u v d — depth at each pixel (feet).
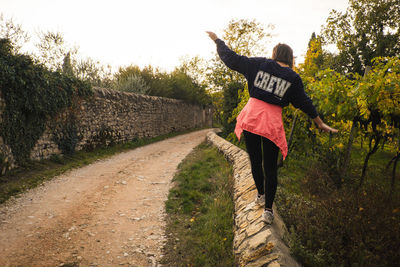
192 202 15.43
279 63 6.49
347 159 17.39
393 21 49.01
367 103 14.01
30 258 9.37
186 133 77.66
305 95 6.16
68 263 9.14
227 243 9.62
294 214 8.75
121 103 43.27
